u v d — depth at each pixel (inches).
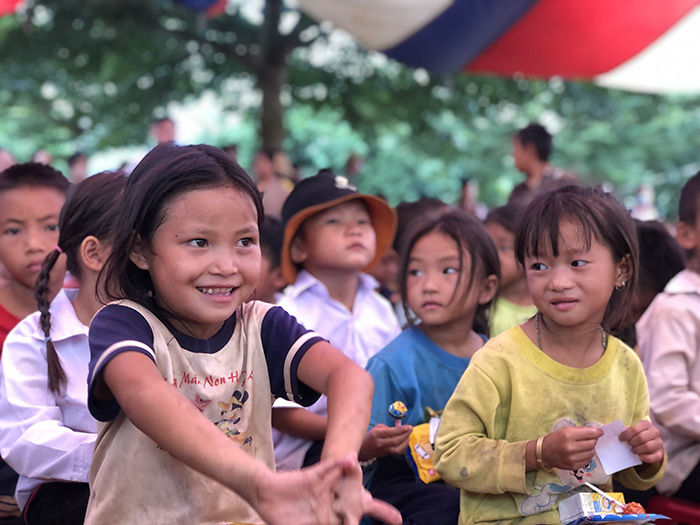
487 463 73.8
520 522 75.9
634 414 79.7
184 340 61.1
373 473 96.7
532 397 76.0
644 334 107.4
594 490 76.4
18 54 522.0
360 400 58.2
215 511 61.2
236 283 58.8
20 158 759.1
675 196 874.8
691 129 896.9
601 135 898.7
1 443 85.3
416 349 99.2
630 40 256.4
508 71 277.1
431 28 250.8
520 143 234.5
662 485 102.0
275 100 507.8
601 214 74.7
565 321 74.7
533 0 243.1
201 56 554.3
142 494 60.0
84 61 534.6
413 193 900.0
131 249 59.1
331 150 910.4
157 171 58.5
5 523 93.9
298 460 98.3
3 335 100.9
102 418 59.2
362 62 556.7
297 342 62.9
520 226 78.4
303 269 125.6
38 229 102.3
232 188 58.8
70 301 90.4
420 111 559.2
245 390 62.9
